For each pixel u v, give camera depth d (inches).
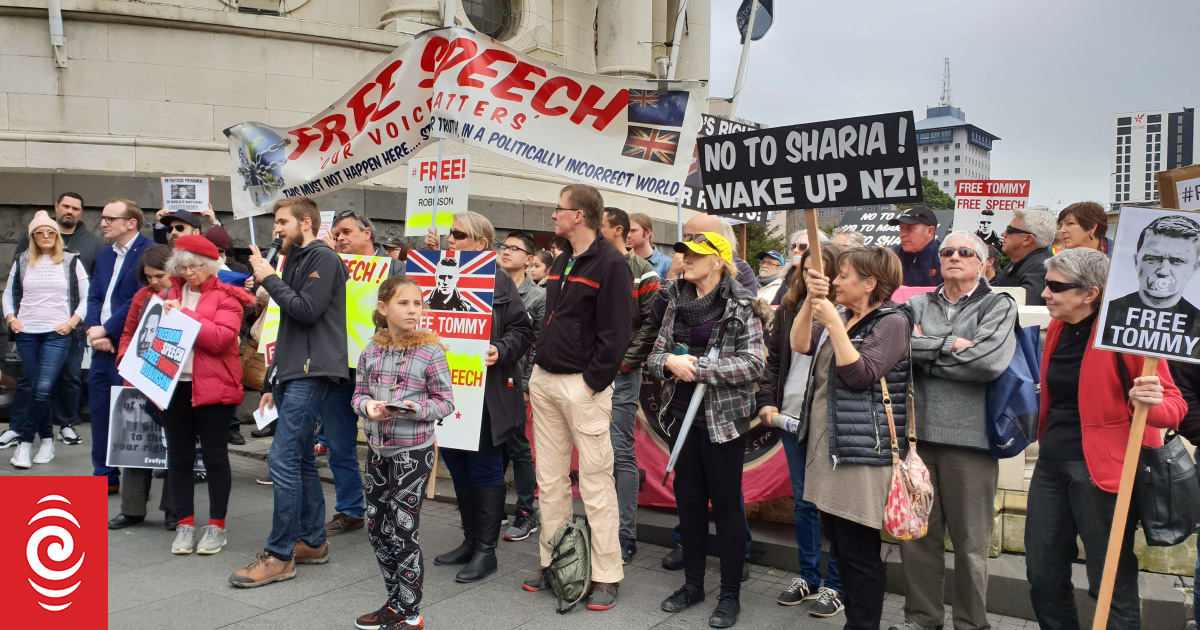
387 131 240.1
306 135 251.8
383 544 149.7
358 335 214.8
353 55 395.5
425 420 146.9
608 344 161.0
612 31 481.1
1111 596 119.6
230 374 190.4
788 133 144.8
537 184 429.1
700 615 162.1
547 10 489.7
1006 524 176.1
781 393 167.6
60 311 266.7
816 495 138.9
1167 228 117.1
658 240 493.0
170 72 364.2
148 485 213.6
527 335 187.5
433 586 175.2
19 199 335.6
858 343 137.0
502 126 215.8
